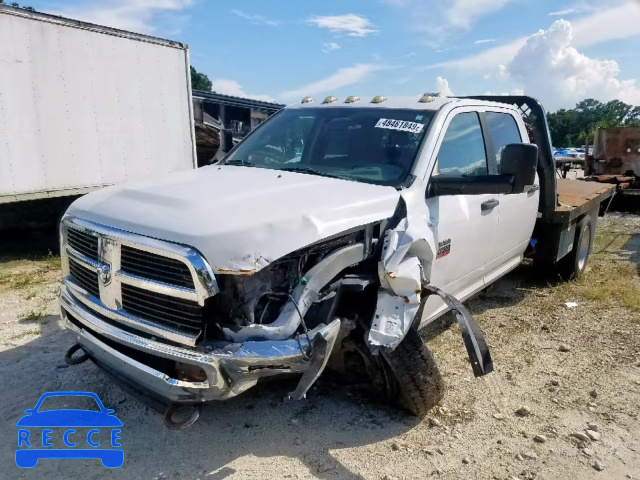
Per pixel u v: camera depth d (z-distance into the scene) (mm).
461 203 4133
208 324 2688
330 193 3246
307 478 2971
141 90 9617
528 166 3398
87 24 8570
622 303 5996
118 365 2957
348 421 3535
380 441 3326
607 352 4691
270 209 2871
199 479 2951
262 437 3348
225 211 2811
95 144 8898
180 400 2756
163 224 2766
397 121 4152
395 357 3260
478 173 4516
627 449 3322
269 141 4547
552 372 4305
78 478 2945
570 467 3133
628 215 13664
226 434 3375
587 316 5578
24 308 5605
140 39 9484
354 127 4219
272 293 2783
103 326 2996
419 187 3666
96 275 3076
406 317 3059
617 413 3721
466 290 4629
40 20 7918
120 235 2863
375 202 3258
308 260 2914
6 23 7508
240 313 2705
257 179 3531
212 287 2576
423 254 3449
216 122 14383
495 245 4828
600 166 15766
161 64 9969
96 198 3340
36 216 9320
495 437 3402
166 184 3406
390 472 3037
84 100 8656
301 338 2734
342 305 3170
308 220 2830
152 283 2744
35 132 8023
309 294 2828
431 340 4859
